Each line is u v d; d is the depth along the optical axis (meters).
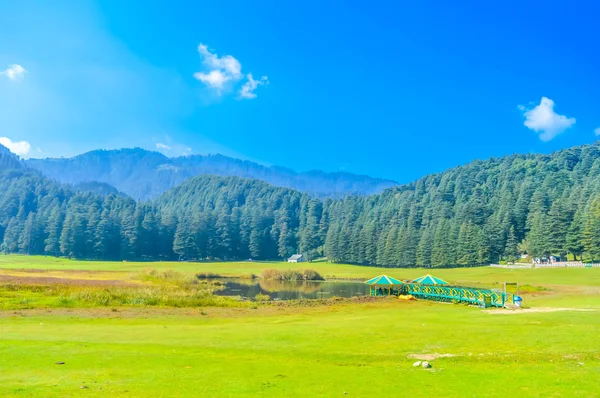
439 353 17.38
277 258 199.75
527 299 43.59
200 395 11.70
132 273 73.94
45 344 18.72
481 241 124.50
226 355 17.19
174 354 17.16
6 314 30.12
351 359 16.58
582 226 110.69
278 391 12.16
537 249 122.25
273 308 39.19
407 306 40.81
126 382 12.89
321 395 11.81
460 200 198.12
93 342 19.50
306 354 17.42
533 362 15.69
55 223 161.62
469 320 26.47
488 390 12.30
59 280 57.31
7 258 140.00
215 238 178.00
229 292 62.56
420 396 11.77
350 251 155.62
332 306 41.03
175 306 38.38
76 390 11.95
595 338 19.09
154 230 173.00
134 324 27.36
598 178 149.62
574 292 51.38
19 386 12.27
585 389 12.30
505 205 150.88
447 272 99.44
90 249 156.00
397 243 143.12
